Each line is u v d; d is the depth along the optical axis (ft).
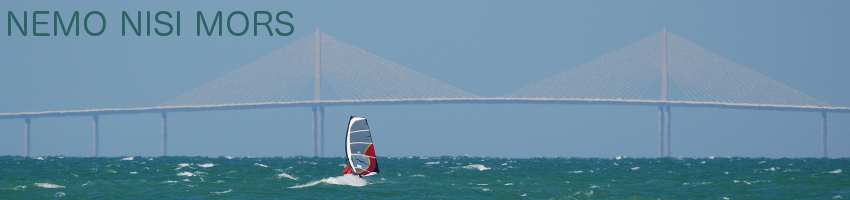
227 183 483.10
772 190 453.58
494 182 514.27
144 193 423.64
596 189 456.04
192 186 461.37
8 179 515.91
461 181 520.83
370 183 484.74
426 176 576.20
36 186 445.78
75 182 490.08
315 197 410.72
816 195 428.97
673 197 421.18
